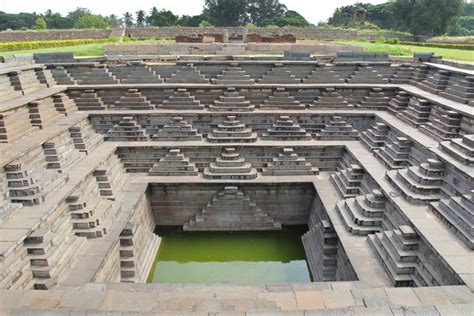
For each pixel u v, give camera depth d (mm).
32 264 12398
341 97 24047
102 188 18094
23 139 17375
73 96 23375
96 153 19906
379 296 10203
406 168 16766
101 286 11867
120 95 23781
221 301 10211
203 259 18547
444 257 11133
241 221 20094
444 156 15180
